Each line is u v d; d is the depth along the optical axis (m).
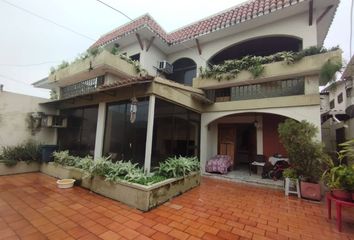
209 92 8.96
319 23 7.39
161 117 6.07
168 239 3.08
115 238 3.06
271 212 4.41
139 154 5.65
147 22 9.17
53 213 3.91
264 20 7.48
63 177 6.52
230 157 9.49
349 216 4.24
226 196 5.54
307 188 5.38
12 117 8.02
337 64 5.79
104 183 5.10
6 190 5.25
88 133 7.44
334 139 9.53
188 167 5.86
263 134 9.03
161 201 4.70
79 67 8.16
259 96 7.71
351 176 3.63
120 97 6.26
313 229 3.61
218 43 8.94
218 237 3.19
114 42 9.72
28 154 7.56
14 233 3.11
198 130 8.63
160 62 9.70
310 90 6.52
